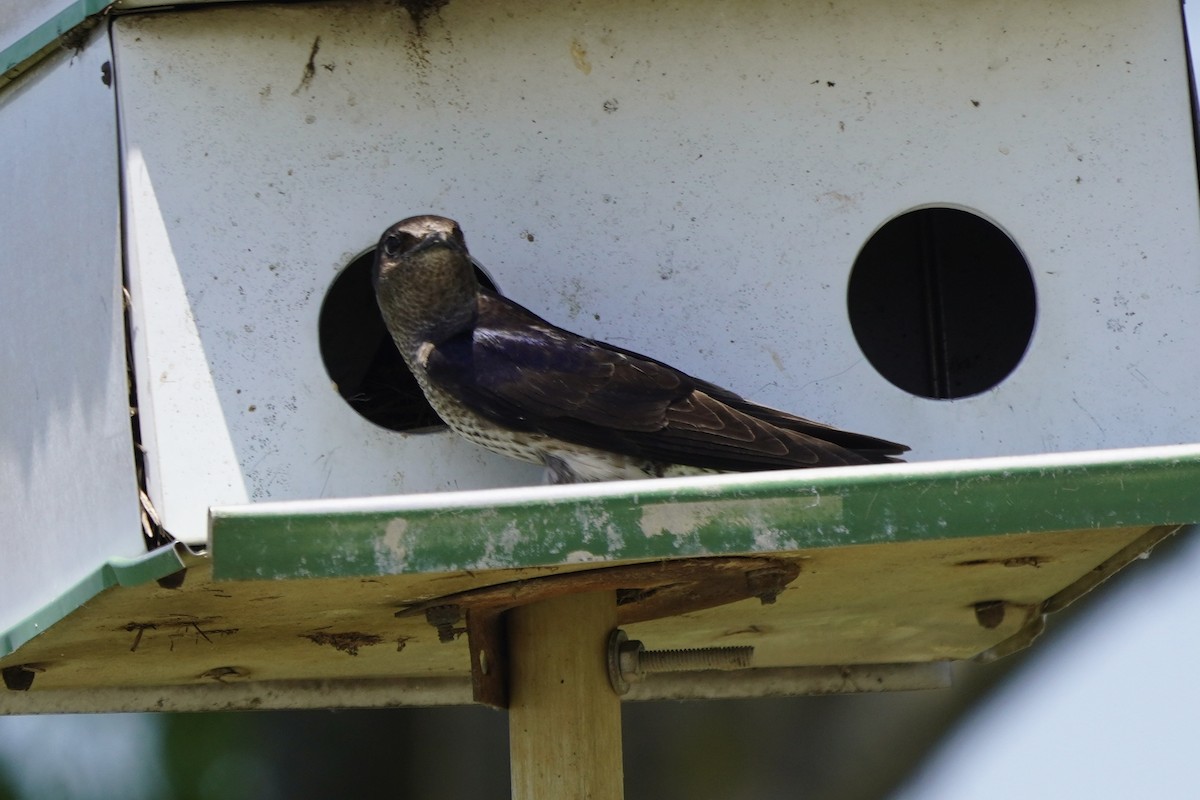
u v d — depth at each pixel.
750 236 7.84
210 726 10.77
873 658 9.81
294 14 7.79
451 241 7.60
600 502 6.33
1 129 8.23
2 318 8.10
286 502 6.34
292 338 7.59
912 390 8.98
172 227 7.57
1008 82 7.95
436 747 11.37
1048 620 12.49
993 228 9.00
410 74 7.84
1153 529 7.59
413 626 8.09
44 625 7.37
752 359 7.78
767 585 7.43
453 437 7.73
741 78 7.91
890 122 7.91
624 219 7.85
